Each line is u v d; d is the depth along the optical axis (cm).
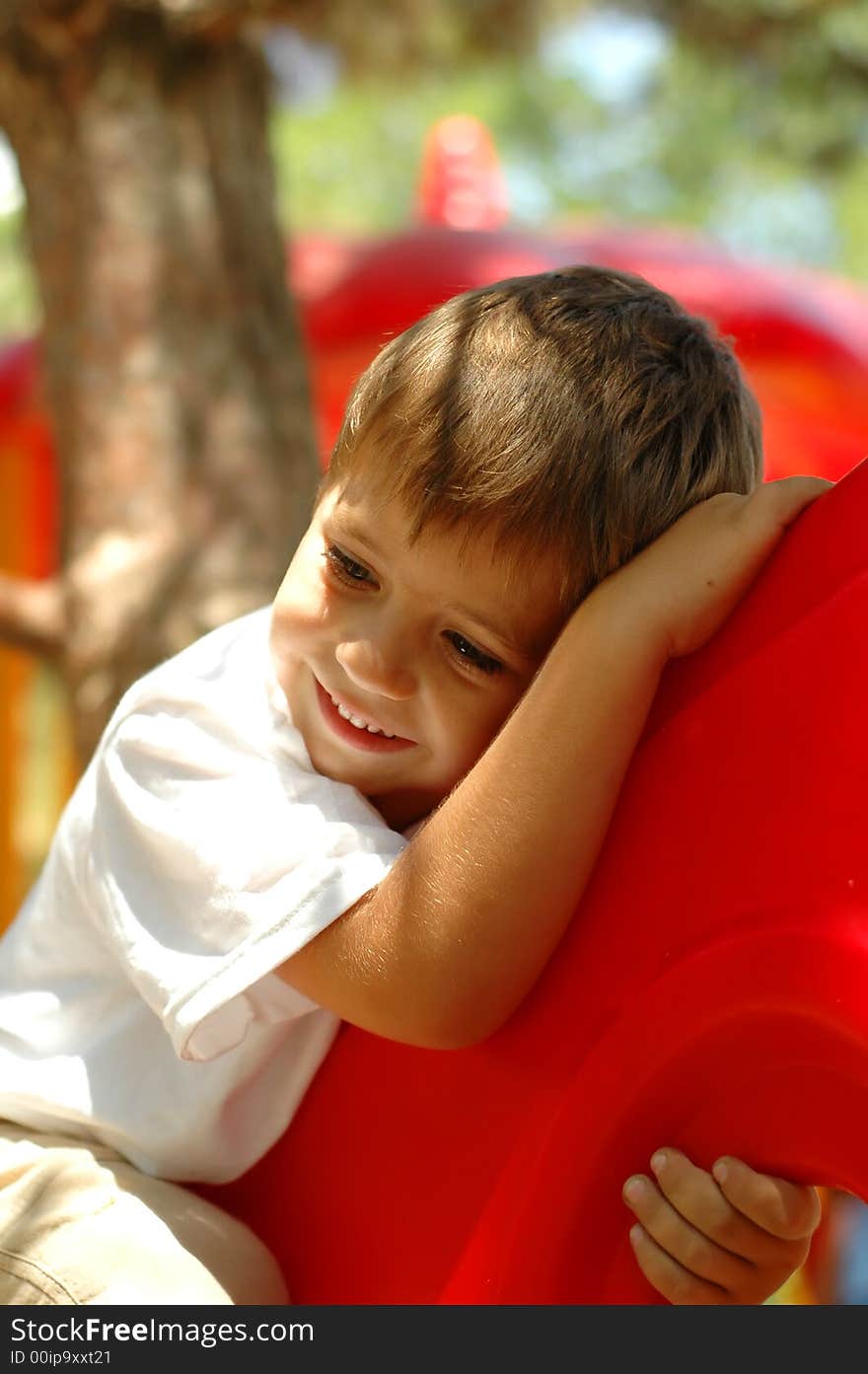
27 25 252
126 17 255
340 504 115
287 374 259
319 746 119
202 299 254
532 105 1327
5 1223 125
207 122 261
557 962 105
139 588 240
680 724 101
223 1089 123
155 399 248
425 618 112
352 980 110
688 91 1169
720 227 1352
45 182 259
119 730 126
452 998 105
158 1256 118
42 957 137
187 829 118
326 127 1341
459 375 112
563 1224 103
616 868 102
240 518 246
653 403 115
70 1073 132
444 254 403
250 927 113
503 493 108
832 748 90
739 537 102
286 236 272
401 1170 113
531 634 111
